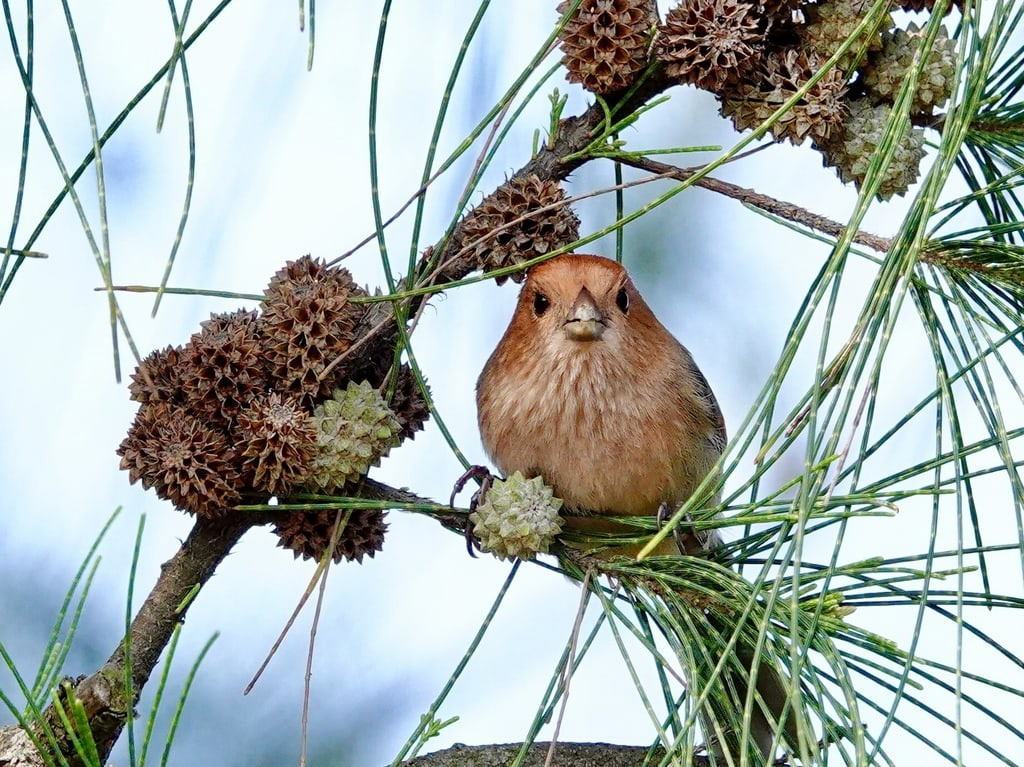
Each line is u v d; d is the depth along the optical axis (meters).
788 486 2.37
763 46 2.41
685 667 2.37
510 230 2.42
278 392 2.41
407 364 2.43
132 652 2.41
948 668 2.37
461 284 2.40
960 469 2.37
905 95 2.37
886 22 2.41
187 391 2.41
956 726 2.34
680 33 2.41
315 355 2.41
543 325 2.46
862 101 2.41
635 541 2.41
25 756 2.40
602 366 2.46
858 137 2.41
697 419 2.47
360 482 2.42
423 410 2.43
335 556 2.42
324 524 2.42
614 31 2.41
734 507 2.38
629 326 2.47
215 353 2.41
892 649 2.37
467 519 2.42
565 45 2.42
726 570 2.38
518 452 2.46
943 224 2.39
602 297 2.46
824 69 2.37
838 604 2.38
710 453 2.47
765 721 2.43
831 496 2.37
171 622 2.41
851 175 2.41
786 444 2.37
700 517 2.38
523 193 2.42
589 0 2.42
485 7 2.40
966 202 2.39
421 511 2.42
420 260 2.42
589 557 2.41
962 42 2.37
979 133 2.40
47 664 2.37
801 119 2.41
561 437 2.46
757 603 2.38
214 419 2.41
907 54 2.41
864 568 2.38
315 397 2.42
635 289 2.48
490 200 2.42
